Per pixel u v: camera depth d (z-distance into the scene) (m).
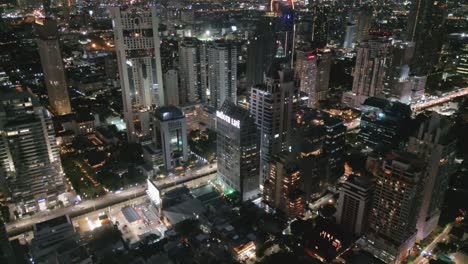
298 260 196.88
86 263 186.00
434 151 195.00
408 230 195.38
